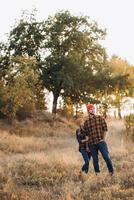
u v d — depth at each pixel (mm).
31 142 27219
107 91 56656
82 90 53656
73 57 51781
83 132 13367
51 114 46094
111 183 11688
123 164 15445
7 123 38656
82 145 14172
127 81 56469
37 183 12648
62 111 53750
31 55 52594
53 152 23312
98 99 58781
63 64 51469
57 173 13797
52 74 51406
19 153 23484
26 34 52875
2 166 15539
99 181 11883
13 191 11000
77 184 11984
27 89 39688
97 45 54219
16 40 52656
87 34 53562
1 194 10797
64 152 22938
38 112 44906
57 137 34969
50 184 12555
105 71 54781
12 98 39156
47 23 53219
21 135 34188
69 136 36719
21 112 41938
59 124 43125
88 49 54094
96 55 54719
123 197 10023
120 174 12766
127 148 22672
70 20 53250
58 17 53438
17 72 40406
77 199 9977
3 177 13008
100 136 12984
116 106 66688
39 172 13922
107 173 13211
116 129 42938
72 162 15953
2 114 40125
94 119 13047
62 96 53688
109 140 30984
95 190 11039
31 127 38156
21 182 12727
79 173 13164
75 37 52250
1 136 28203
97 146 13031
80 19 53500
